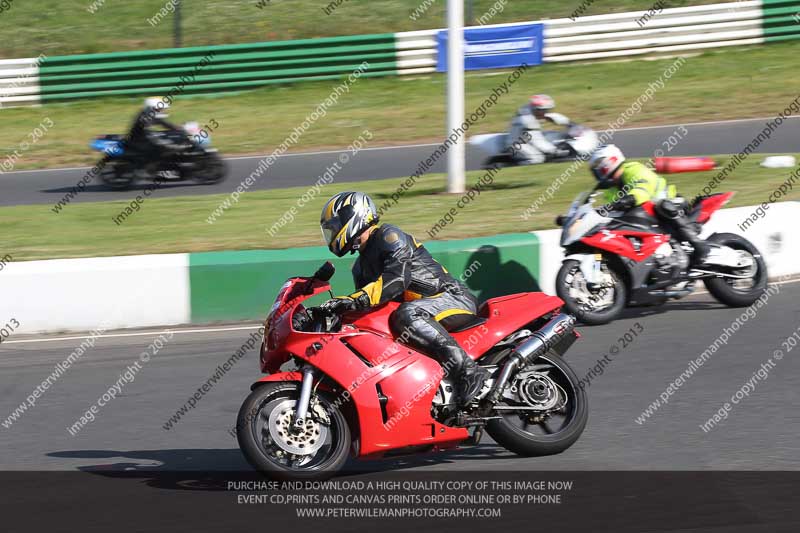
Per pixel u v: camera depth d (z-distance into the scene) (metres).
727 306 20.77
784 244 23.22
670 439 13.06
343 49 52.81
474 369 12.10
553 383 12.70
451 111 29.72
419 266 12.55
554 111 46.22
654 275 20.17
